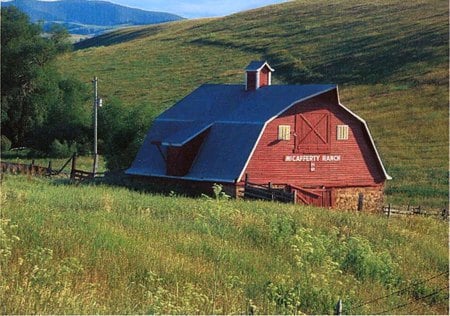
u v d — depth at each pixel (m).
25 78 88.94
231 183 47.62
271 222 29.92
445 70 101.56
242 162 47.94
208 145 50.72
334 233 30.44
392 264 27.66
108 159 65.31
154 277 20.38
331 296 21.42
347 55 118.94
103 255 21.30
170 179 51.06
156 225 27.41
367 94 99.75
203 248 24.92
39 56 90.50
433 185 63.50
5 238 20.20
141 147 55.31
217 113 53.25
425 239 33.88
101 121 81.69
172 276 20.84
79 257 20.67
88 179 51.88
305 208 37.75
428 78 100.00
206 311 17.70
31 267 18.50
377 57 113.44
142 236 25.16
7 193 31.03
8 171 53.72
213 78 124.31
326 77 111.75
